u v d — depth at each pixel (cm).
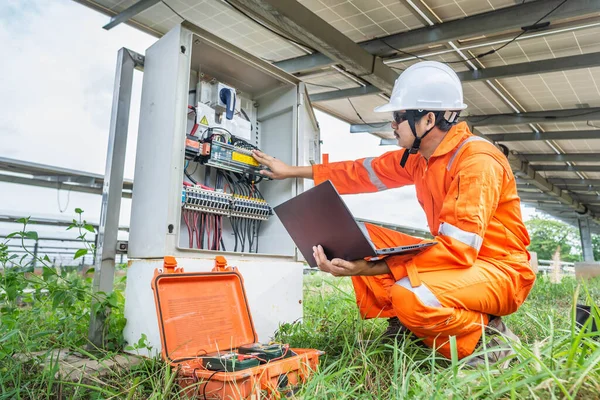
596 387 90
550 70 407
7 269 179
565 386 90
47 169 601
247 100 270
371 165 221
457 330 149
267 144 270
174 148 187
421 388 99
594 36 367
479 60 424
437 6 338
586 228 1510
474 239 150
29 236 185
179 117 191
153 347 167
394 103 184
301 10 317
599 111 528
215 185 241
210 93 238
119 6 350
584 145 727
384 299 186
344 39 360
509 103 536
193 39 206
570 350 96
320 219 158
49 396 129
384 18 358
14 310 178
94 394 129
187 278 166
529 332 211
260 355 136
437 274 152
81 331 195
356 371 137
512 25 329
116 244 202
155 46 211
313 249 169
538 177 939
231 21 362
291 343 191
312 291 339
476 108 562
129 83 214
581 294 494
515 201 169
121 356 169
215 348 161
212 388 117
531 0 321
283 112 263
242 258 206
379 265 168
